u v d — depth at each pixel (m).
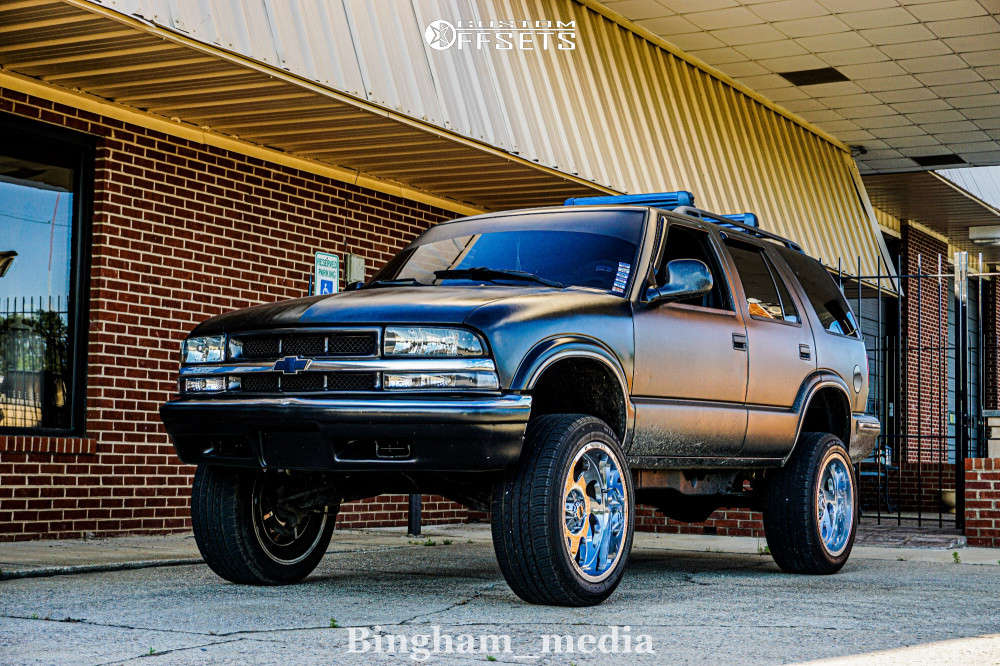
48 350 9.25
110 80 8.93
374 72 9.64
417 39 10.29
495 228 7.08
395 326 5.57
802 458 7.68
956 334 11.41
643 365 6.25
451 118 10.39
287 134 10.38
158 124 9.78
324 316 5.72
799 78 15.64
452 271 6.58
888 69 15.10
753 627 5.24
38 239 9.21
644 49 14.04
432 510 12.59
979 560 8.80
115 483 9.48
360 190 11.80
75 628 5.05
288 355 5.78
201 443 6.11
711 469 7.36
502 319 5.55
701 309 6.84
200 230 10.17
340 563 8.09
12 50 8.27
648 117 13.56
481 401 5.39
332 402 5.50
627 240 6.64
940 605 6.09
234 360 6.00
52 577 6.98
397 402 5.43
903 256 23.58
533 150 11.37
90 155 9.48
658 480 6.92
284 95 9.22
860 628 5.24
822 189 17.80
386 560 8.34
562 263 6.59
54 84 9.00
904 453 18.59
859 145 18.72
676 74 14.52
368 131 10.22
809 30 13.85
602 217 6.87
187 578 6.95
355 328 5.62
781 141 16.89
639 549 9.59
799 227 16.52
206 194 10.23
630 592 6.53
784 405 7.50
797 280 8.13
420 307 5.62
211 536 6.44
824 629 5.20
